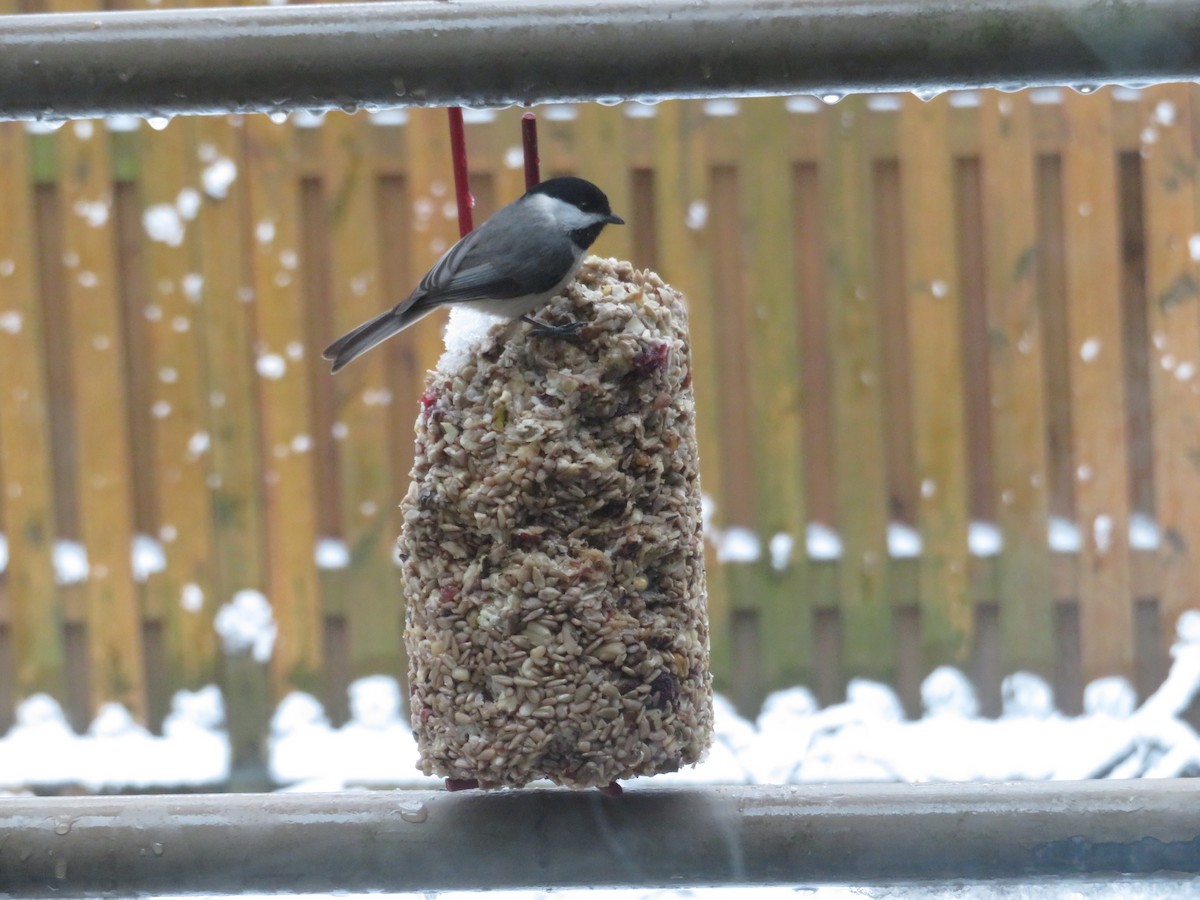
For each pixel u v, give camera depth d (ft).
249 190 19.47
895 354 20.08
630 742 8.41
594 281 8.68
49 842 8.54
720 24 7.84
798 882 8.54
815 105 19.44
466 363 8.50
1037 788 8.57
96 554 19.65
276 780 19.48
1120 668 19.83
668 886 8.55
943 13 7.80
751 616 20.03
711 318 19.57
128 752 19.53
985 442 20.15
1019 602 19.86
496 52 7.91
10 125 19.26
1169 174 19.56
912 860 8.49
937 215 19.48
